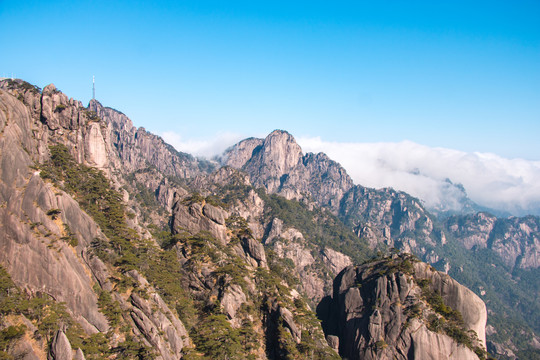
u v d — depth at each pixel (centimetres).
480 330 16200
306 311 15712
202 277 14250
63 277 10019
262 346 13825
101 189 14988
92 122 17438
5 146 10375
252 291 14938
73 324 9650
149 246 14012
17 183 10431
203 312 13425
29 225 10106
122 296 11006
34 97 14800
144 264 12938
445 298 16638
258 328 14112
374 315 16400
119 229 13512
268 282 15638
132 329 10650
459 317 15812
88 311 10175
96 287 10900
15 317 8912
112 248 12112
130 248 12925
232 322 13475
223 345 11844
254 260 16912
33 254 9875
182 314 12638
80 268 10675
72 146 15900
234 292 13962
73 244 10794
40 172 11356
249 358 12481
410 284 16700
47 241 10162
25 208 10262
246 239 17038
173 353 10788
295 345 14062
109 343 10000
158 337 10600
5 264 9669
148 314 10969
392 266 17600
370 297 17375
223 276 14325
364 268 18888
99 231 12225
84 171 15412
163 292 12612
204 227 16662
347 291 18338
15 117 11944
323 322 19800
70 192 13225
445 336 15212
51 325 9144
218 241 16025
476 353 15300
